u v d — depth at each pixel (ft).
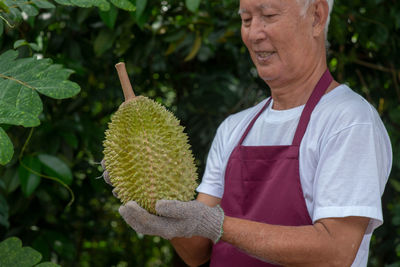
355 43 11.76
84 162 11.62
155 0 9.19
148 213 4.46
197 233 4.59
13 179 9.16
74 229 13.20
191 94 12.75
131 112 4.93
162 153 4.71
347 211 4.71
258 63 5.66
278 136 5.77
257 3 5.37
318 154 5.22
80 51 10.74
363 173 4.84
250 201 5.66
